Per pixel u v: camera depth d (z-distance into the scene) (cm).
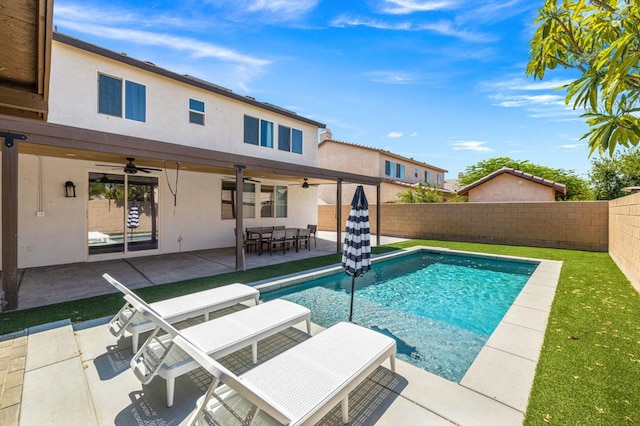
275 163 888
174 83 1030
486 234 1419
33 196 809
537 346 385
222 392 262
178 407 278
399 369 346
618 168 1866
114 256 947
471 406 277
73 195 866
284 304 447
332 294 715
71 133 527
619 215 873
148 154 629
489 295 726
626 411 263
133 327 364
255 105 1245
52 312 490
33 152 729
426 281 845
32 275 734
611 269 833
